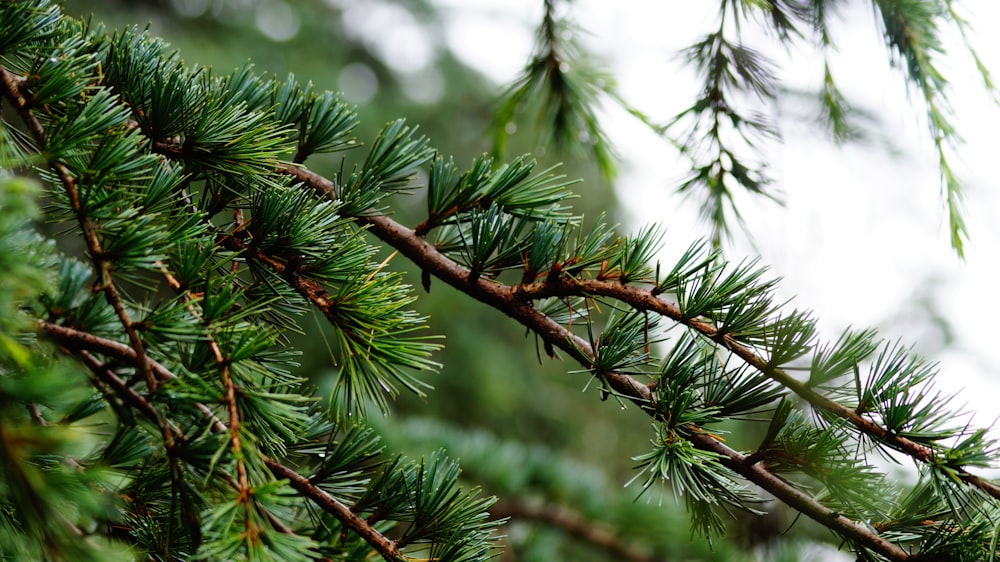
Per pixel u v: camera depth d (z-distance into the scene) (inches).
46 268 44.5
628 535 102.0
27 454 41.8
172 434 44.7
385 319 47.3
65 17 48.1
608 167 68.8
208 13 215.2
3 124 45.6
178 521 46.9
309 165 172.7
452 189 50.1
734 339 47.1
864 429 46.5
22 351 41.4
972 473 46.0
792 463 46.9
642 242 48.1
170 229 45.8
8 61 46.4
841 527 46.8
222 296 44.8
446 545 47.3
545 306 50.2
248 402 44.8
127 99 47.4
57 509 43.1
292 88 51.8
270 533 43.8
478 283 49.1
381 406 47.4
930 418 46.3
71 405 45.3
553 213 50.1
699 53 56.4
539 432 249.4
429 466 48.1
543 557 96.8
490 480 104.1
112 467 46.2
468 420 216.5
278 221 47.3
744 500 47.3
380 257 185.3
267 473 44.8
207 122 47.4
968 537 46.4
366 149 201.6
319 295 47.4
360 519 47.3
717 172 58.4
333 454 47.6
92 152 45.1
